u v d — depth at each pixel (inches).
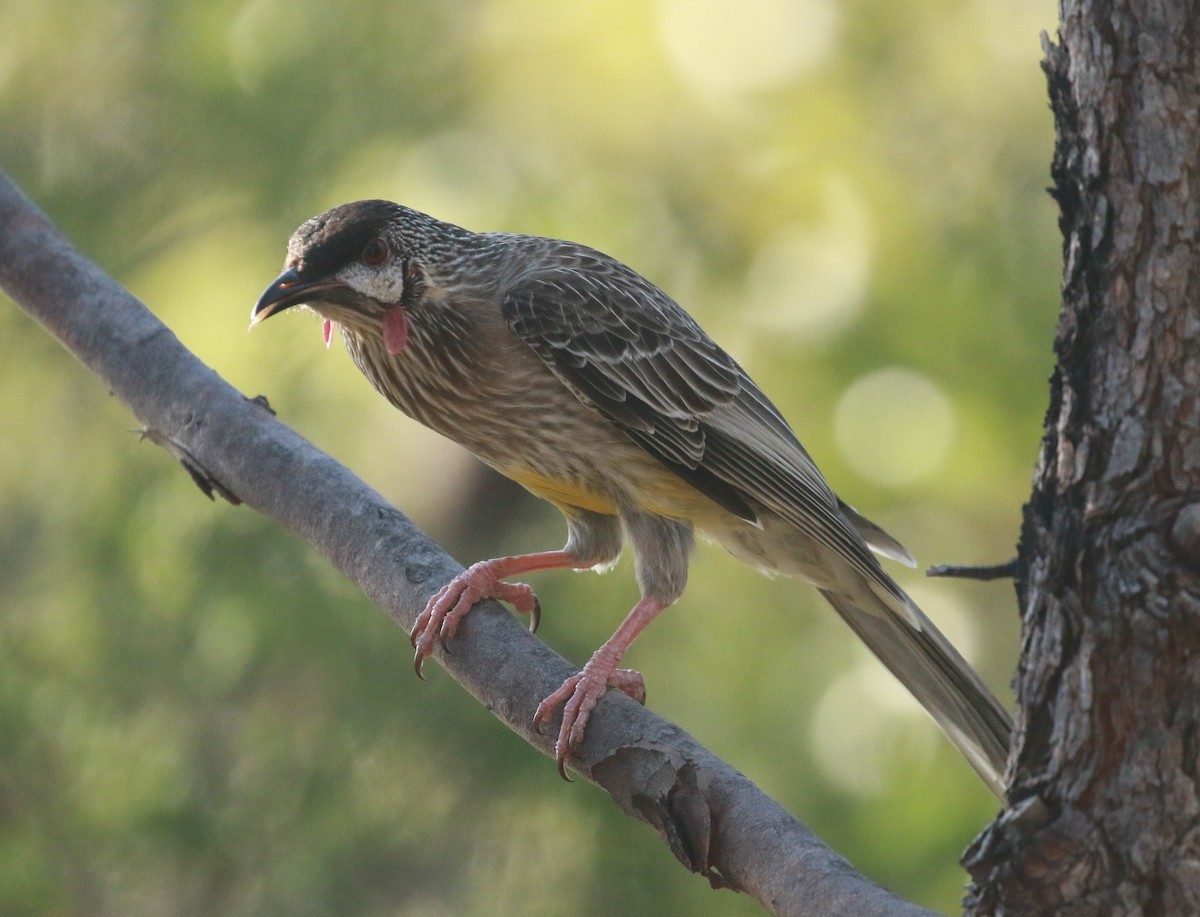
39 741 460.4
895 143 544.4
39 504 517.3
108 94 549.3
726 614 494.0
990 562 530.3
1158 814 183.5
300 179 522.0
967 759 319.3
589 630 466.0
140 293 523.2
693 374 326.3
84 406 525.0
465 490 566.6
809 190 533.6
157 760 460.4
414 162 528.1
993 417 508.7
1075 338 194.4
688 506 327.3
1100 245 191.8
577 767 237.3
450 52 545.0
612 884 450.6
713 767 214.2
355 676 459.8
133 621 468.4
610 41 541.0
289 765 462.0
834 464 512.4
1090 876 185.0
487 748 457.4
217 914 459.2
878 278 523.2
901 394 511.8
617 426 317.7
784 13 545.6
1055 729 190.9
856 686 488.1
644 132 538.9
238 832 457.7
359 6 539.2
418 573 259.8
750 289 529.0
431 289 309.3
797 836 201.9
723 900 446.9
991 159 544.4
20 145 547.8
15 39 556.1
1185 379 186.5
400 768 462.3
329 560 269.6
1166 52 188.1
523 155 534.3
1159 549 185.5
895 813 456.1
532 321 310.8
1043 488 197.8
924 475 513.0
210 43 540.4
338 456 511.2
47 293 293.4
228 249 526.0
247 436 275.1
